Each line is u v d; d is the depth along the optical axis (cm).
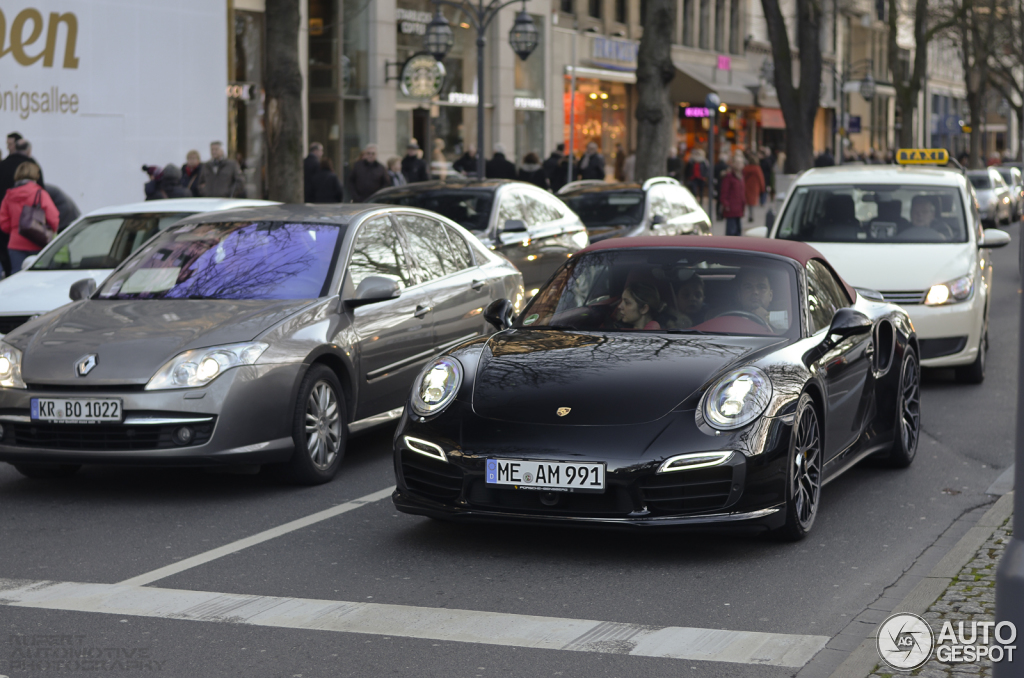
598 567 1174
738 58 10344
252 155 5262
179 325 1486
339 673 900
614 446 1145
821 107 12694
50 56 3519
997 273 4738
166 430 1404
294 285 1606
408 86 5862
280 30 3312
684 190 3766
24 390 1431
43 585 1123
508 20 6944
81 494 1505
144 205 2333
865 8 14062
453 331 1819
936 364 2209
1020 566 677
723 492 1155
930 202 2408
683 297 1375
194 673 902
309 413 1517
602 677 889
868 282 2225
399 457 1227
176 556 1221
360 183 4188
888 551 1229
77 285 1652
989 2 11819
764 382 1199
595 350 1273
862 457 1486
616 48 8156
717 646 955
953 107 18238
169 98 3903
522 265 2789
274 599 1078
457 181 2934
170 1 3875
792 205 2486
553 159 5797
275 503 1444
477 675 894
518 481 1159
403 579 1138
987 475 1583
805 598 1079
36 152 3503
